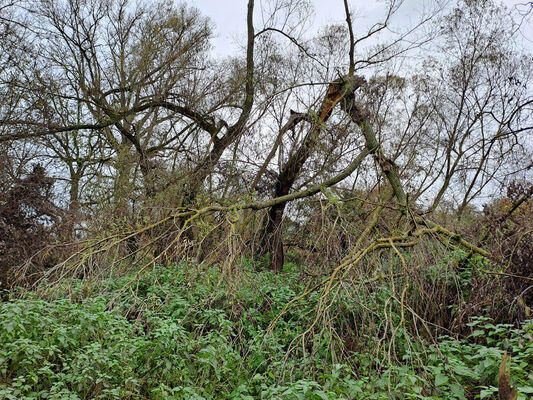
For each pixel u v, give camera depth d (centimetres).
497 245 836
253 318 783
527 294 724
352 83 1287
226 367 596
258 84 1569
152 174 1426
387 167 1226
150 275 949
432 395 521
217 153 1433
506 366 491
